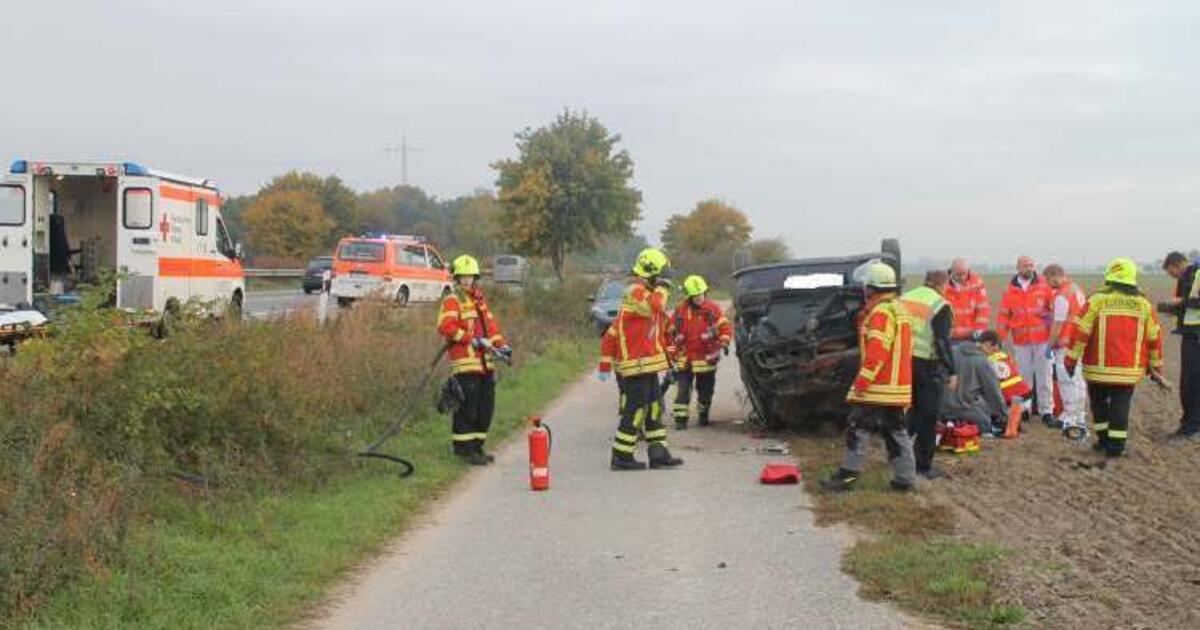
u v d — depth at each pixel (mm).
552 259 45812
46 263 18125
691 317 13328
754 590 6434
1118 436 10492
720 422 13773
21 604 5422
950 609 5930
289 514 7945
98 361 7578
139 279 18094
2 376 7094
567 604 6230
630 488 9555
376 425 11484
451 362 10688
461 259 10688
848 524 7992
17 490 5875
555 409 15078
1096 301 10562
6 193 17766
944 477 9500
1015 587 6180
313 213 69812
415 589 6551
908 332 8891
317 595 6379
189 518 7449
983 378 11258
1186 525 7766
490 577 6797
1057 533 7504
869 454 10797
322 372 10992
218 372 8570
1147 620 5625
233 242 21859
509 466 10680
